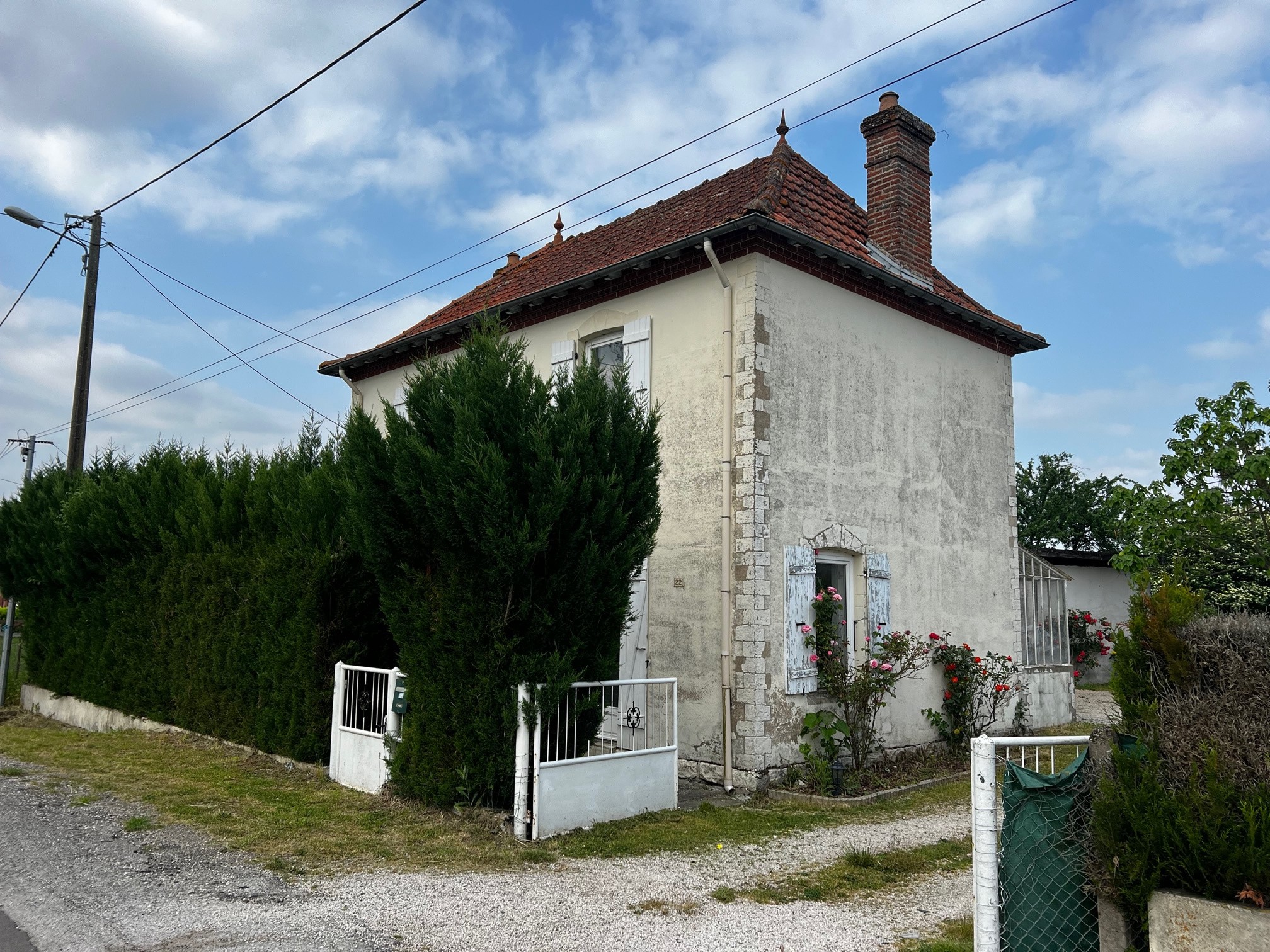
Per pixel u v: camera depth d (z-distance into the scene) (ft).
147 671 38.73
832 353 32.99
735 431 30.12
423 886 18.13
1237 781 11.41
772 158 38.22
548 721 22.29
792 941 15.48
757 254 30.45
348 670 28.40
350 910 16.61
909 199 38.60
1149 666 13.44
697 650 30.37
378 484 23.95
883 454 34.71
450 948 14.96
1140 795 11.67
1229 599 48.08
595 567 22.88
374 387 48.65
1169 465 31.01
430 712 23.84
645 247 36.65
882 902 17.70
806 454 31.42
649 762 24.88
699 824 23.84
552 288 35.78
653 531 24.77
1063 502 96.48
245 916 16.14
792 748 29.55
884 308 35.68
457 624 23.03
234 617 33.30
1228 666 12.45
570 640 23.38
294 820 23.20
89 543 42.50
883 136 38.96
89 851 20.12
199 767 30.25
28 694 49.80
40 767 30.42
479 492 21.84
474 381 22.62
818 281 32.89
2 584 49.37
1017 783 13.34
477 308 44.45
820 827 23.89
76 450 50.62
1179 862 11.14
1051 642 43.83
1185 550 33.73
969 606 38.01
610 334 35.99
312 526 29.94
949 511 37.65
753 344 30.01
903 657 33.47
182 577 36.65
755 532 29.17
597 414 23.61
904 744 33.73
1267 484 29.27
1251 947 10.38
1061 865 12.79
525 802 21.89
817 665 30.76
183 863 19.33
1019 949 12.76
